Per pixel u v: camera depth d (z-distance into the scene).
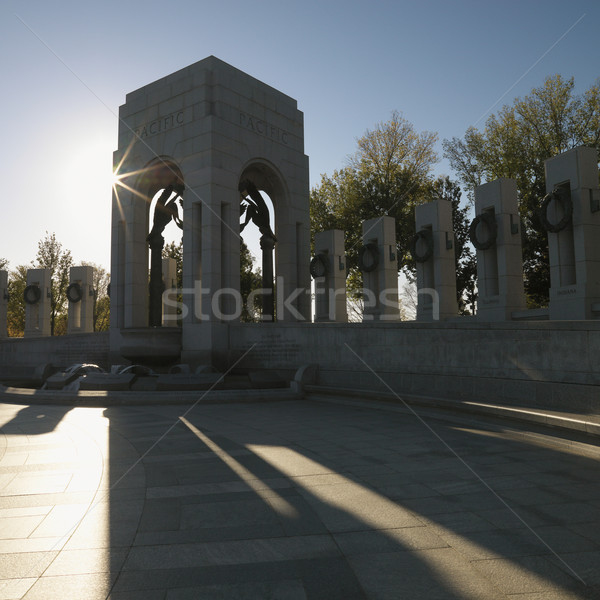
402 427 10.88
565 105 34.16
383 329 15.69
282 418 12.55
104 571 4.04
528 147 35.06
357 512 5.42
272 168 26.00
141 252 26.17
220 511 5.53
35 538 4.79
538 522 5.00
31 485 6.68
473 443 9.01
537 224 30.95
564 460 7.62
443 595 3.57
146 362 23.89
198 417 12.93
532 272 32.69
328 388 16.36
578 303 16.25
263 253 26.69
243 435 10.27
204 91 23.42
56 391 16.95
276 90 26.83
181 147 23.98
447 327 13.62
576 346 10.29
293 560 4.21
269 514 5.41
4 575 3.97
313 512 5.45
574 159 16.58
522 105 35.25
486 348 12.51
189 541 4.67
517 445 8.81
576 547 4.38
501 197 19.91
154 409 14.77
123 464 7.86
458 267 35.50
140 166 25.75
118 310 26.03
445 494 6.00
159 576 3.94
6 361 31.70
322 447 8.91
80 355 28.02
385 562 4.14
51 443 9.62
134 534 4.87
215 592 3.66
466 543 4.50
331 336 17.61
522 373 11.53
